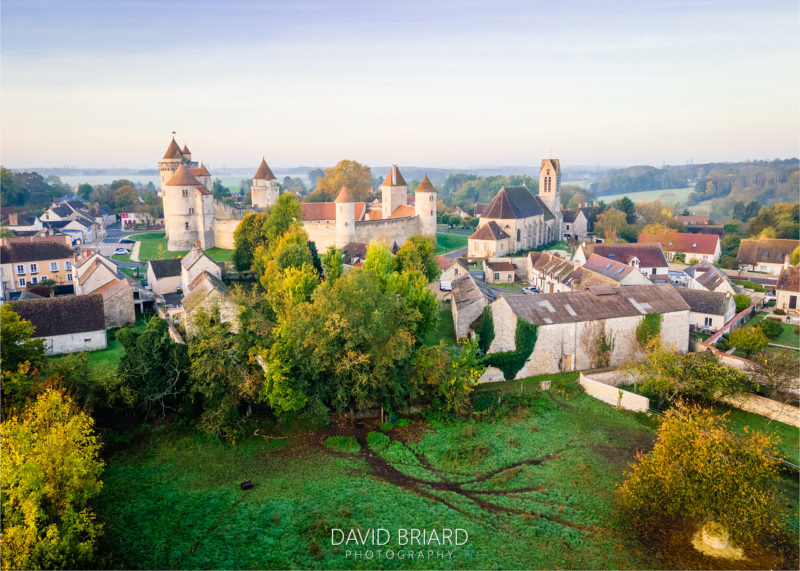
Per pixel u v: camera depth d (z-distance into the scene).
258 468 42.22
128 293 72.44
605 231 157.75
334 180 195.50
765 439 34.81
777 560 32.69
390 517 36.56
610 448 44.88
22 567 27.70
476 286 73.25
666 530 35.28
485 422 49.41
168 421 47.09
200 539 34.34
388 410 50.25
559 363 59.78
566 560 32.69
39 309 62.31
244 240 99.94
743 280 101.31
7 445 31.61
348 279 51.59
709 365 50.84
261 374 48.84
